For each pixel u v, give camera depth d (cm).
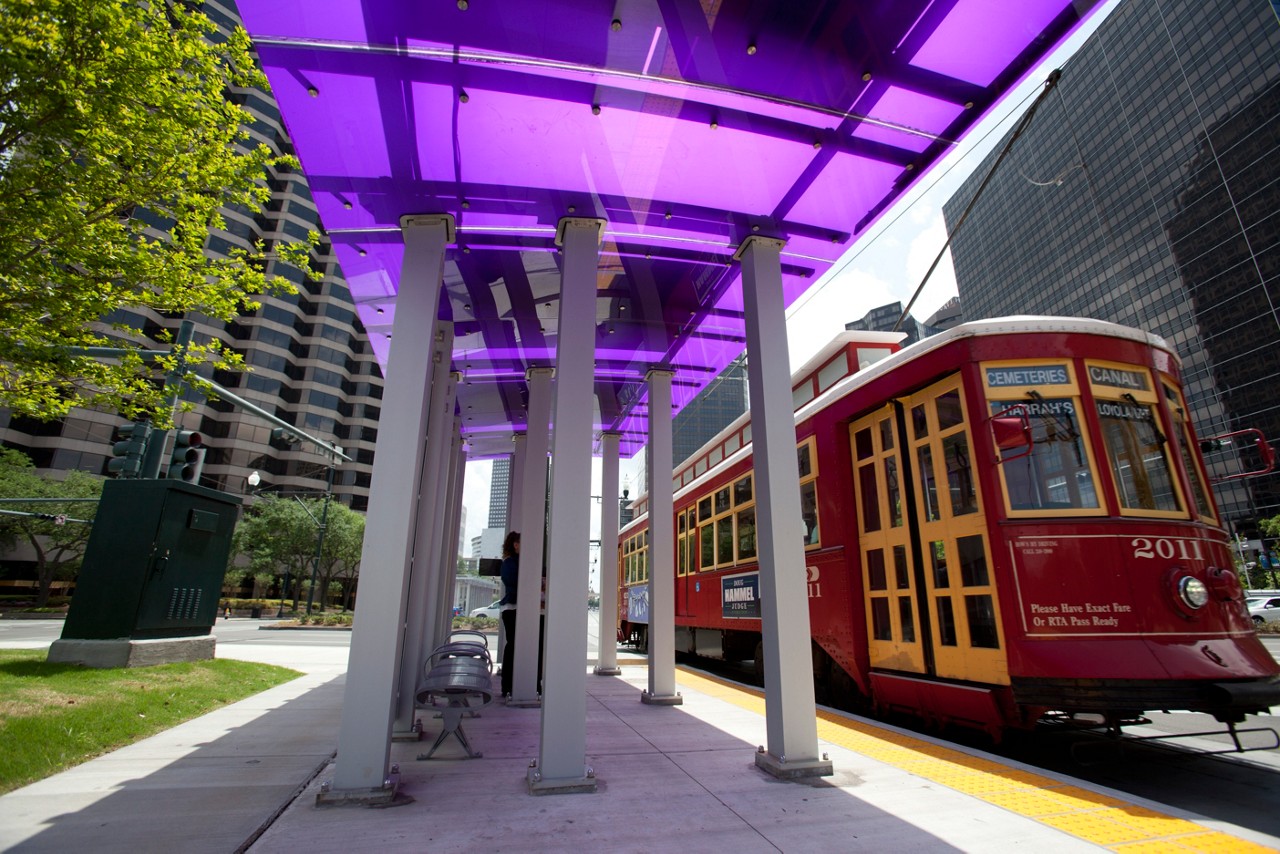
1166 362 585
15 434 4656
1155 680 452
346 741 376
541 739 405
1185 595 481
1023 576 497
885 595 642
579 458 449
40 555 3766
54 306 618
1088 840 318
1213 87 5984
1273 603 2088
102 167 613
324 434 5975
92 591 771
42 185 581
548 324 716
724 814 355
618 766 454
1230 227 5884
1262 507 5622
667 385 783
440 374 610
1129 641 470
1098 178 6994
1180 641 471
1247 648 482
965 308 9094
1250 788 483
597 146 445
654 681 717
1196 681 453
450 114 414
